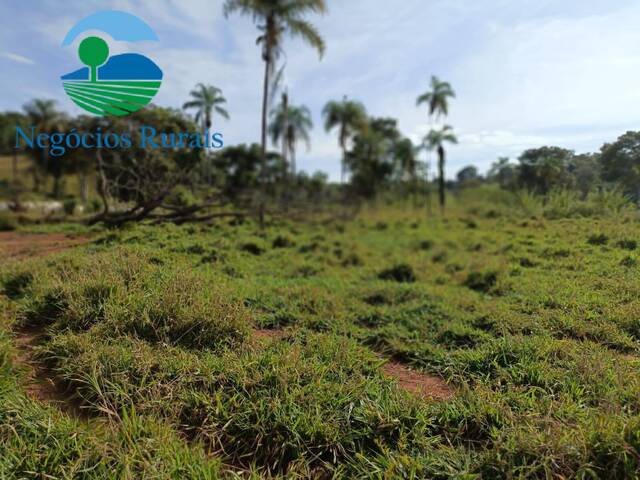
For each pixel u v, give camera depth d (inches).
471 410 85.0
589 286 153.8
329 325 146.9
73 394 89.0
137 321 112.8
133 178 356.5
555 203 262.7
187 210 361.4
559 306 144.5
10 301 135.4
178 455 69.5
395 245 403.9
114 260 155.8
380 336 141.7
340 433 79.3
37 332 117.4
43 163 1027.3
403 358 127.7
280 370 93.7
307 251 325.7
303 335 131.9
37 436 72.7
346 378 99.0
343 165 943.0
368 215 786.2
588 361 99.3
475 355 115.2
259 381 91.2
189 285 138.6
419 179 1104.2
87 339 102.5
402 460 71.6
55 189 1023.6
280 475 71.0
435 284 227.1
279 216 550.0
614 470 65.1
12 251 229.0
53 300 128.2
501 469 68.2
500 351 113.9
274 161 1136.2
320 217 623.5
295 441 76.6
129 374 90.9
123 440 72.6
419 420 82.7
